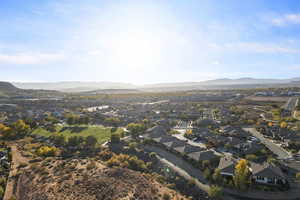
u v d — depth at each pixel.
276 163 59.66
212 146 77.38
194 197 46.62
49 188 44.16
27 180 49.50
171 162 66.00
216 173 52.06
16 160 62.66
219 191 45.25
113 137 86.25
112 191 42.56
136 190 43.88
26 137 95.81
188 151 68.94
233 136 89.19
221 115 137.50
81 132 105.88
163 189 47.78
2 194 44.94
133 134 96.50
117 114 158.75
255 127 102.56
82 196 40.72
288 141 76.44
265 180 50.00
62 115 154.50
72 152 74.44
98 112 169.62
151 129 100.12
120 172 52.41
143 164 63.09
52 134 100.62
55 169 54.28
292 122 110.19
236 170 49.41
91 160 62.06
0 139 91.88
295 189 47.84
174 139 82.06
